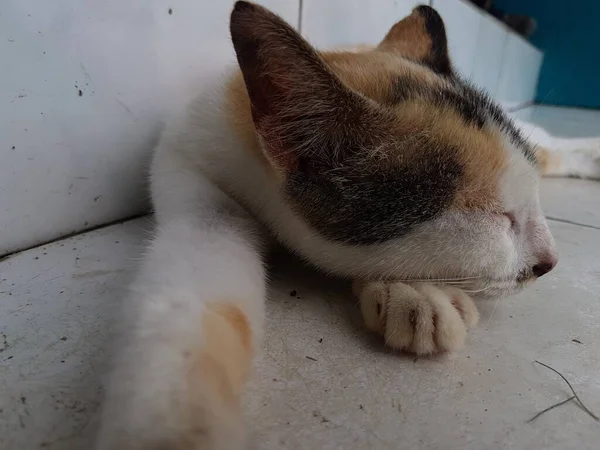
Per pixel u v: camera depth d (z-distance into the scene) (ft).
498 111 0.46
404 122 0.39
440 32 0.56
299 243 0.45
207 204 0.48
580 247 0.60
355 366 0.36
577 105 2.26
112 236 0.57
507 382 0.36
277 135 0.39
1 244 0.51
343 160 0.39
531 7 2.28
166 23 0.61
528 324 0.43
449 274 0.42
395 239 0.40
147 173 0.61
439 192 0.38
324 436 0.30
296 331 0.40
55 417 0.30
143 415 0.23
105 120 0.57
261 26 0.34
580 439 0.31
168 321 0.27
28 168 0.51
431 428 0.31
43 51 0.50
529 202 0.43
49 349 0.37
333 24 0.92
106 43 0.55
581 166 0.91
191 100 0.57
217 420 0.23
